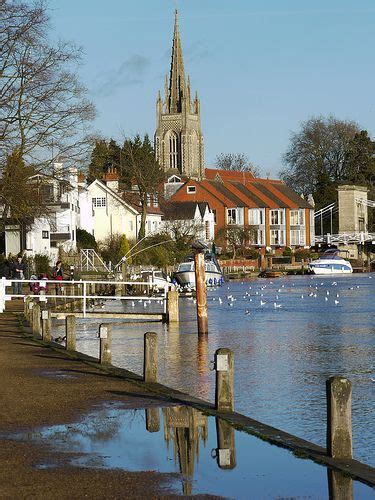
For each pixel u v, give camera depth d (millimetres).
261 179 170250
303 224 161000
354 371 27797
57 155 50031
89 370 23359
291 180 168875
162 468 13258
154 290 73188
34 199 50062
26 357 26266
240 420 16766
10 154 48062
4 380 21531
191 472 13102
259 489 12305
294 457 14062
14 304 52219
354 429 18734
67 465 13180
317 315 54125
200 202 134375
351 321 49281
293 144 167000
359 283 103688
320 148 164500
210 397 22344
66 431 15602
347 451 13859
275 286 97125
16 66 47125
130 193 115125
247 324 47000
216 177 158375
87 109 50812
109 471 12898
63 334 39844
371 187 166500
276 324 46969
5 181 47938
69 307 53281
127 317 45406
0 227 56406
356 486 12477
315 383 25141
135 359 30422
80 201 108625
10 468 12922
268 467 13445
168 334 40312
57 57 48312
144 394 19500
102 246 101750
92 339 37219
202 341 37219
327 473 13102
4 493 11672
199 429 16016
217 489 12242
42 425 16109
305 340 37844
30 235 80000
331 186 161375
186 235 114312
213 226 136875
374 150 167375
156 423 16422
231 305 64375
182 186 146875
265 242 153375
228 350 17734
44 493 11695
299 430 18578
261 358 31250
